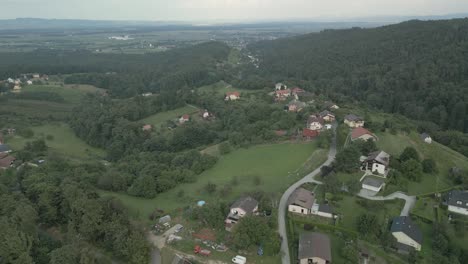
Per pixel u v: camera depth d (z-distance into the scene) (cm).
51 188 9425
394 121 15300
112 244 7862
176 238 8038
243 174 11275
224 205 9025
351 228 8169
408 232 7675
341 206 8981
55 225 9188
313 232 7956
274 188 10112
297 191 9388
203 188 10438
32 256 7794
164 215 9100
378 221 8350
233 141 14300
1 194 9688
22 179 11419
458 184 10181
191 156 12875
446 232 7856
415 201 9288
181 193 10231
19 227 8100
